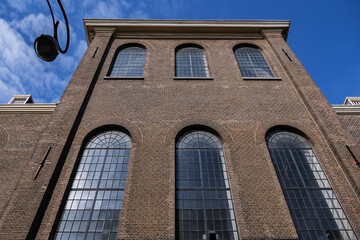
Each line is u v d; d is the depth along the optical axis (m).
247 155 9.11
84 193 8.16
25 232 6.70
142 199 7.83
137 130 9.88
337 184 8.29
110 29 15.91
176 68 13.60
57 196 7.81
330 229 7.44
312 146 9.62
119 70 13.42
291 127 10.09
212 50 14.70
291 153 9.48
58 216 7.49
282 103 11.12
